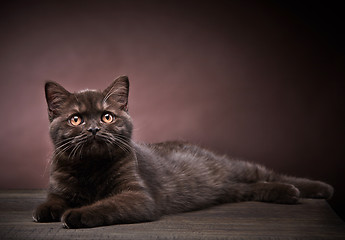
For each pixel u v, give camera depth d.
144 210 0.64
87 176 0.67
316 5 1.10
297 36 1.10
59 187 0.68
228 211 0.74
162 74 1.13
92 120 0.66
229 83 1.13
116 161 0.68
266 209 0.74
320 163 1.11
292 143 1.12
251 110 1.12
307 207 0.76
